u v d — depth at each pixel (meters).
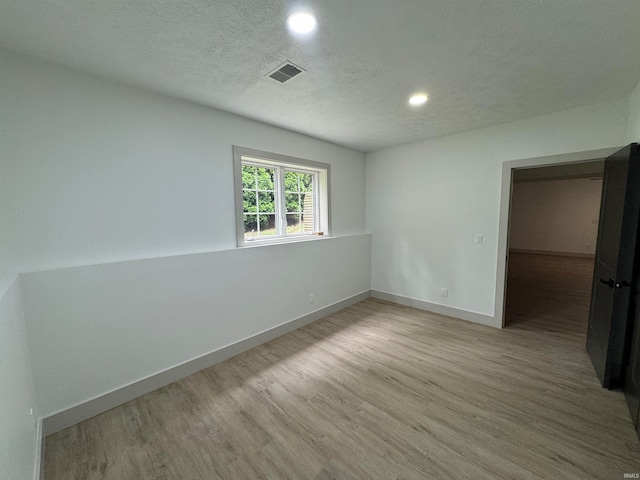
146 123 2.15
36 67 1.69
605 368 2.10
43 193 1.73
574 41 1.58
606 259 2.27
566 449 1.56
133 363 2.09
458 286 3.59
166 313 2.26
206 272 2.49
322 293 3.70
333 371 2.41
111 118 1.98
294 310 3.32
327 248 3.73
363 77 1.98
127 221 2.08
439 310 3.80
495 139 3.13
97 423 1.83
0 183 1.58
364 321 3.56
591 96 2.35
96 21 1.37
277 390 2.16
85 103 1.87
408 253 4.07
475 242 3.39
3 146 1.59
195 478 1.44
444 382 2.22
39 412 1.70
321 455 1.57
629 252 1.96
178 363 2.34
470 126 3.13
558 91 2.24
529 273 6.05
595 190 7.65
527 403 1.96
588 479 1.38
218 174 2.60
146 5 1.26
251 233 3.09
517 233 8.93
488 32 1.49
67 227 1.82
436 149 3.62
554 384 2.17
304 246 3.40
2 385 0.98
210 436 1.71
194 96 2.27
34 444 1.47
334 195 3.95
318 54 1.69
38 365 1.69
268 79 1.99
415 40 1.56
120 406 2.00
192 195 2.43
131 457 1.57
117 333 2.01
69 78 1.80
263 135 2.95
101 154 1.94
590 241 7.77
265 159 2.99
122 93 2.02
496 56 1.73
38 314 1.69
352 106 2.51
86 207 1.90
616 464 1.46
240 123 2.74
